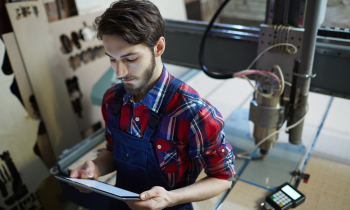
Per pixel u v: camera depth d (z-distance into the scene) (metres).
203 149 0.75
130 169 0.84
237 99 1.94
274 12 1.19
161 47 0.69
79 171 0.86
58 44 1.67
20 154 1.60
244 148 1.48
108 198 0.92
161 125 0.75
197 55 1.67
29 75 1.54
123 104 0.80
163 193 0.68
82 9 1.77
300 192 1.14
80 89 1.87
